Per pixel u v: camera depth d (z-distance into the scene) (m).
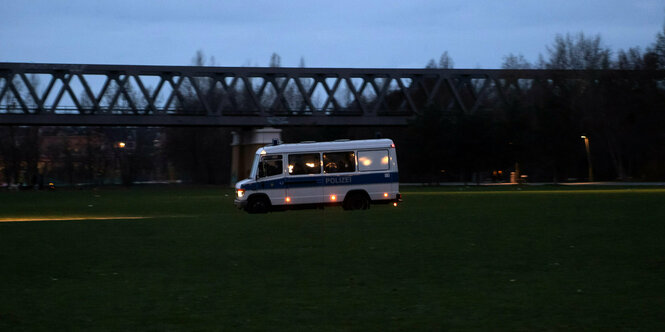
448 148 119.56
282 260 22.25
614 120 126.44
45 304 15.47
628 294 15.95
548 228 31.94
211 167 168.88
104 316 14.19
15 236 31.22
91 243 27.92
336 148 47.41
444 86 159.38
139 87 117.06
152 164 177.12
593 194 71.94
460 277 18.56
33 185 139.50
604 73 125.69
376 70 126.94
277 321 13.64
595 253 22.81
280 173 47.06
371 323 13.41
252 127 124.62
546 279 18.06
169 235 31.09
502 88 134.88
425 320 13.62
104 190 127.12
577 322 13.26
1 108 110.31
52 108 112.19
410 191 92.12
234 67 121.94
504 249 24.27
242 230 33.19
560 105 119.62
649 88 123.75
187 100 157.88
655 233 29.00
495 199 63.62
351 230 32.22
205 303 15.45
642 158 134.88
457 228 32.56
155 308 14.95
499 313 14.16
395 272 19.53
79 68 113.88
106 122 114.69
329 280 18.34
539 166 125.81
